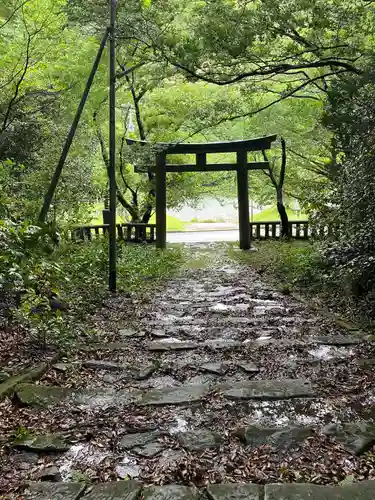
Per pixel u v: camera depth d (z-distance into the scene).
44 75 11.33
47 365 4.20
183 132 17.05
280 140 14.94
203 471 2.56
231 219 28.22
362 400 3.45
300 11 6.98
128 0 7.97
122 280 8.66
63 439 2.89
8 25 9.67
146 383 3.91
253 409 3.34
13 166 9.62
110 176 7.62
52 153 10.61
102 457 2.71
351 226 6.87
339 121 7.93
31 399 3.48
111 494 2.33
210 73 7.84
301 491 2.32
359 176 6.20
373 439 2.86
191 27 7.54
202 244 16.08
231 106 10.42
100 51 7.58
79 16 8.79
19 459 2.69
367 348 4.70
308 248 10.95
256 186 17.95
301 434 2.94
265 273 10.05
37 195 10.00
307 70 12.38
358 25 7.03
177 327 5.74
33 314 4.76
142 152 13.27
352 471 2.54
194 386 3.78
